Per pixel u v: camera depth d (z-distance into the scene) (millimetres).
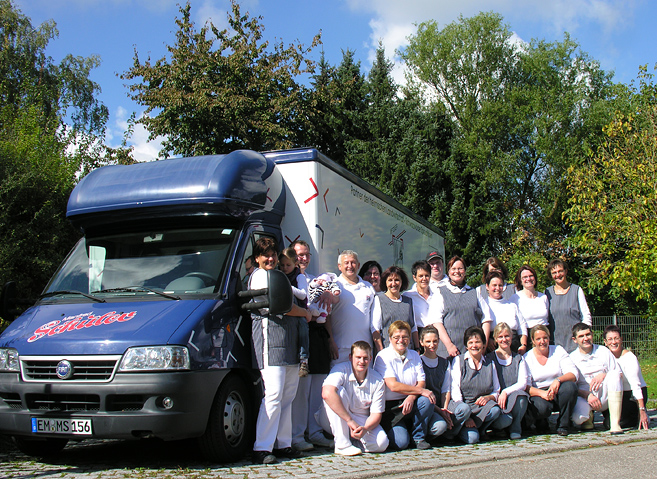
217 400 5086
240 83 23062
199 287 5418
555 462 5027
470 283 25391
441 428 5875
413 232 10852
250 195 5902
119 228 6047
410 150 25422
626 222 14789
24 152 12414
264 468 4941
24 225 11266
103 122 27797
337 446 5605
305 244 6059
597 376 6660
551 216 26141
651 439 6188
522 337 7105
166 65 22531
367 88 27250
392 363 5934
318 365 5992
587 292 21359
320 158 6676
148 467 5059
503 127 27312
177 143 23266
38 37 25812
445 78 29156
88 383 4762
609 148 17375
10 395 5043
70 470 4980
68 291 5676
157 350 4754
